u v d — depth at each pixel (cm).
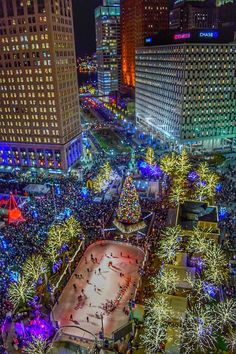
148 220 8331
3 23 11194
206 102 13462
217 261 5703
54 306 5706
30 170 13025
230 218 7912
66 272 6569
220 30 12975
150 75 16612
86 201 9338
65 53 11906
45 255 6838
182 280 5372
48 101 11662
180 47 12812
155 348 4375
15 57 11500
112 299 5888
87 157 14275
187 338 4588
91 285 6262
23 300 5459
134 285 6191
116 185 10256
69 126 12688
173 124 14375
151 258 6794
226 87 13462
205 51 12675
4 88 12131
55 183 11012
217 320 4928
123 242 7506
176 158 11725
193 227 6862
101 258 7062
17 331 5147
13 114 12400
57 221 8169
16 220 7950
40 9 10531
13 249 7050
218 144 14500
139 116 19512
